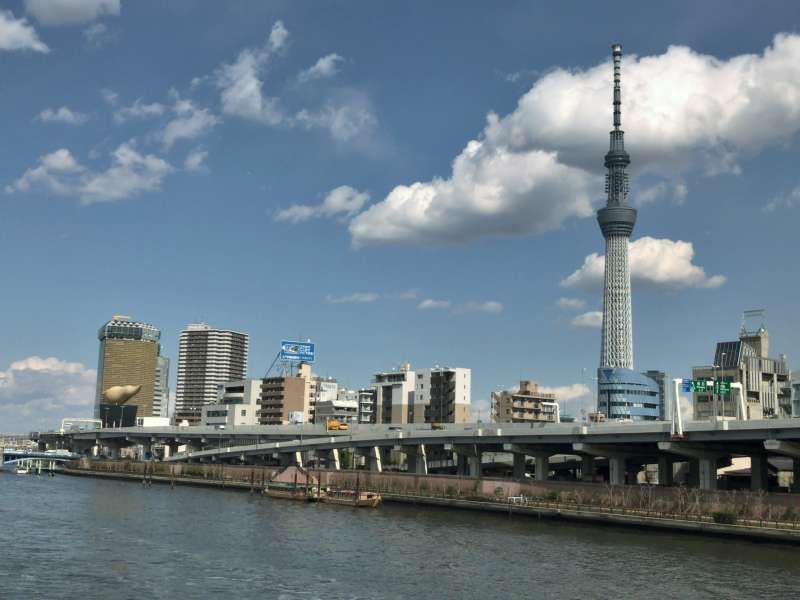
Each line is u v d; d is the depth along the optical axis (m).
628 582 93.06
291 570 98.44
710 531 127.25
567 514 147.12
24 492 198.25
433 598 85.31
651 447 173.88
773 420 138.25
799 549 115.31
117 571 96.44
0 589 86.44
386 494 185.38
